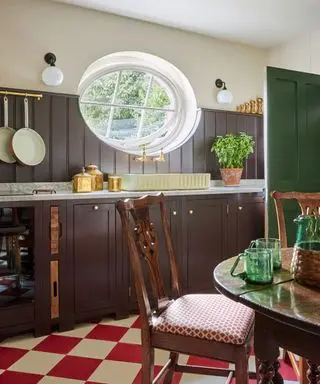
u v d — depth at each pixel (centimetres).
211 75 395
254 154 415
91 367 221
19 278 269
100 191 317
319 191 354
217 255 338
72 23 325
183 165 378
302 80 345
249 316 159
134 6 325
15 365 224
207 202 334
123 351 241
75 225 279
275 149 334
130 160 351
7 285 269
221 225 340
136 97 383
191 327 151
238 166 382
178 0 314
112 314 300
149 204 179
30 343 254
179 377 210
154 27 362
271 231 332
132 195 300
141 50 357
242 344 143
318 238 131
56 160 316
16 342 255
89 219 285
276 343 107
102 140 338
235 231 347
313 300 106
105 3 320
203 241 332
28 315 263
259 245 146
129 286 301
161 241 311
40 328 266
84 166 328
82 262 282
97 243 288
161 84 392
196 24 362
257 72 422
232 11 334
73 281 278
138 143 381
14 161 299
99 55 337
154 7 327
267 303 104
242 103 413
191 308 168
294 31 379
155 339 155
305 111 347
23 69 307
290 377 209
